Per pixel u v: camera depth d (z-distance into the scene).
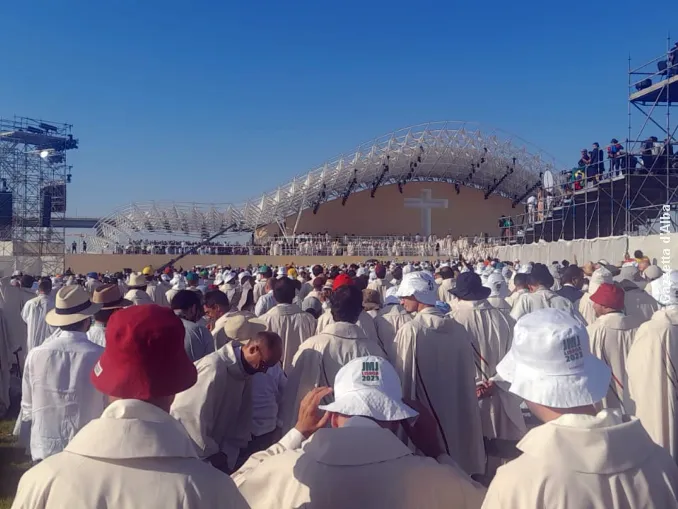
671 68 21.73
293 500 2.37
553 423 2.04
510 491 1.94
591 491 1.86
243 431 4.44
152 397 1.98
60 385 4.61
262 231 58.34
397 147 52.88
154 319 2.01
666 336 4.91
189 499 1.79
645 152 23.30
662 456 2.04
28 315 9.80
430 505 2.29
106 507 1.74
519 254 30.14
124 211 50.81
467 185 64.31
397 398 2.59
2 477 6.30
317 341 4.79
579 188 28.16
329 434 2.42
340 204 62.53
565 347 2.22
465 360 4.95
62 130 36.38
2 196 34.06
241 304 10.60
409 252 47.41
